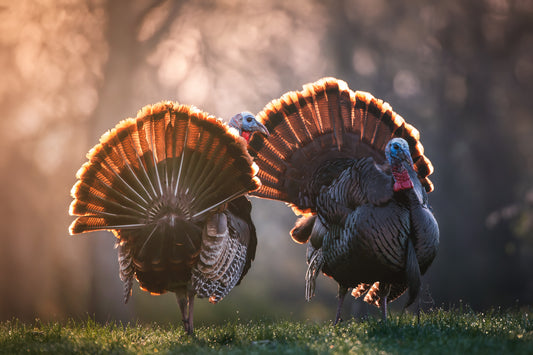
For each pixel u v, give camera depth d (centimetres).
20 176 9438
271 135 3095
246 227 2725
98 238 7888
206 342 2441
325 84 3041
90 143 7944
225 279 2548
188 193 2466
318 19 10100
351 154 3000
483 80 11775
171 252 2459
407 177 2567
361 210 2622
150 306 7919
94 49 7669
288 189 3058
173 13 7769
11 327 3042
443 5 10881
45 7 7312
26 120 8712
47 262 9769
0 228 9431
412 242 2620
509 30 11612
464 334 2438
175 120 2450
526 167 12388
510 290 10144
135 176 2447
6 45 7569
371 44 10875
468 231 11888
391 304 6462
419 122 12025
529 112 12338
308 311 9094
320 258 2897
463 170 12462
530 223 7669
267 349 2205
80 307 9175
